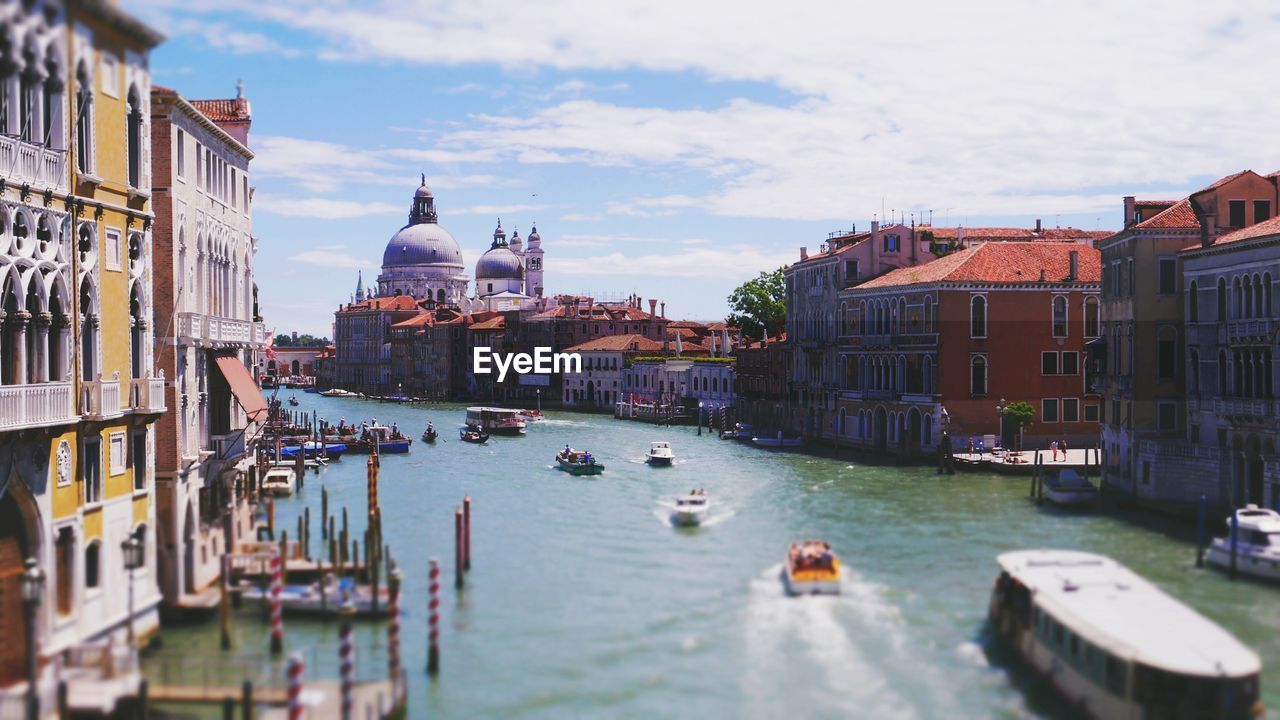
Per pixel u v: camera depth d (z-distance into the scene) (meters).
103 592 25.81
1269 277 41.66
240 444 42.44
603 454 78.75
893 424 71.44
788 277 90.31
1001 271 66.44
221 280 40.75
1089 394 67.00
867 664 27.80
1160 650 23.02
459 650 29.17
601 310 148.12
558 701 25.62
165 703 23.22
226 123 46.34
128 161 27.44
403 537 44.75
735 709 25.06
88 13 23.19
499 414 101.94
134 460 27.81
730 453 77.44
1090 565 29.44
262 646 28.66
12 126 22.89
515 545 42.56
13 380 23.08
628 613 32.44
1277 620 30.58
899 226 80.25
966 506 49.78
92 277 25.48
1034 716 24.58
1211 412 45.59
